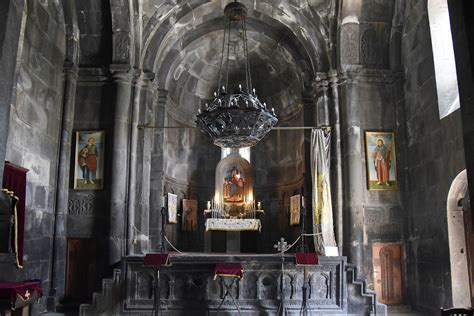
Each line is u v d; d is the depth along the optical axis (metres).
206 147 24.78
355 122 17.31
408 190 16.80
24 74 13.91
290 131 23.11
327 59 18.31
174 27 19.31
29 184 14.29
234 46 22.64
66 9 17.14
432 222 14.84
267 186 24.03
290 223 21.27
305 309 14.30
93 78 17.59
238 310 15.11
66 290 16.38
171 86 21.98
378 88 17.75
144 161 17.64
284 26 19.84
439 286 14.26
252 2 19.06
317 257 14.59
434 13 14.90
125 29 17.36
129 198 16.95
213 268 15.53
